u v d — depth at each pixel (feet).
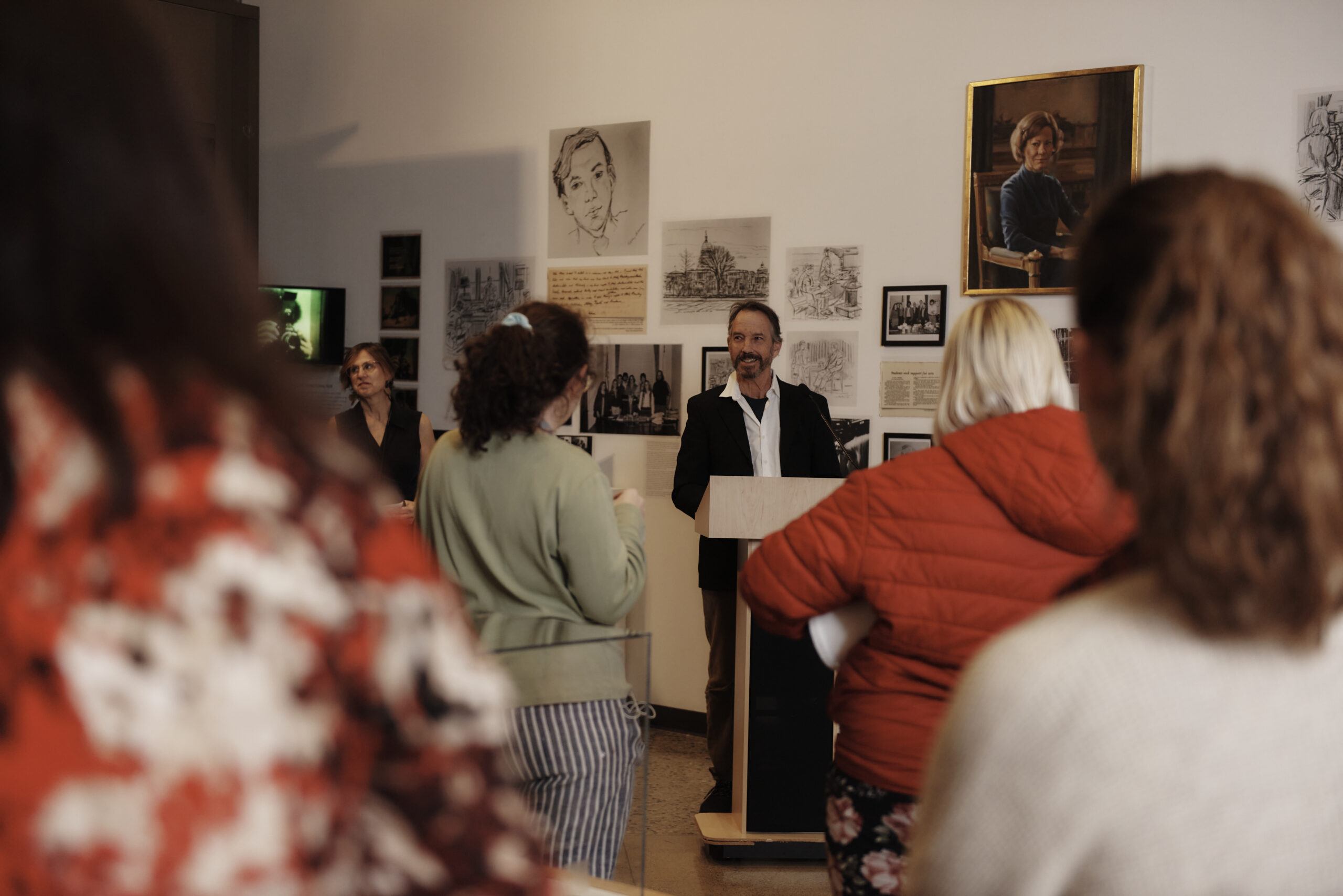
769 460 15.87
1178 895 2.34
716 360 18.33
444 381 20.98
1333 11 14.34
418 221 21.12
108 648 1.53
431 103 20.94
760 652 12.62
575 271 19.57
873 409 17.21
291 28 22.26
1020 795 2.43
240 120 21.45
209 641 1.55
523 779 5.27
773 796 12.69
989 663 2.58
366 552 1.75
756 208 17.97
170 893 1.50
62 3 1.70
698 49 18.39
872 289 17.17
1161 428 2.35
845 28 17.28
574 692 5.42
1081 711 2.39
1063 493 5.66
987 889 2.47
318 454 1.82
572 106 19.56
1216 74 14.99
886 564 6.07
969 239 16.44
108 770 1.50
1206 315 2.30
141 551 1.57
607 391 19.19
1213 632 2.32
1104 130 15.53
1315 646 2.28
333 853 1.65
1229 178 2.52
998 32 16.25
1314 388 2.21
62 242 1.63
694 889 12.20
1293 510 2.19
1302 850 2.35
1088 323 2.66
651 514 18.85
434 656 1.75
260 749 1.55
